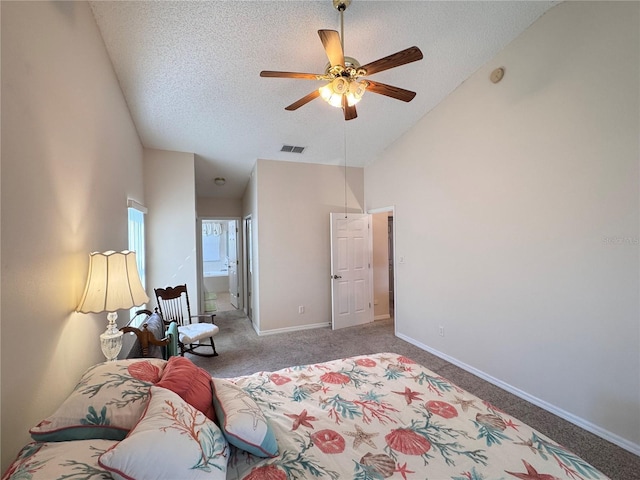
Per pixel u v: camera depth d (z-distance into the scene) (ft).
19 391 3.34
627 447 6.38
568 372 7.43
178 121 10.83
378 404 5.00
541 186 7.98
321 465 3.63
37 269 3.78
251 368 10.72
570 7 7.24
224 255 27.76
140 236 11.62
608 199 6.66
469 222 10.15
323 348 12.58
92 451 2.97
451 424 4.43
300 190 15.21
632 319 6.32
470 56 9.12
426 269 12.12
